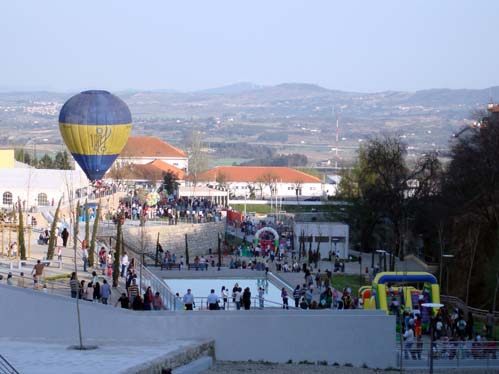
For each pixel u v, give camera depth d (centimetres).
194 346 6850
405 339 7494
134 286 7750
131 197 17838
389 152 16588
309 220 18588
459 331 7931
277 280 11356
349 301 8269
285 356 7362
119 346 6788
